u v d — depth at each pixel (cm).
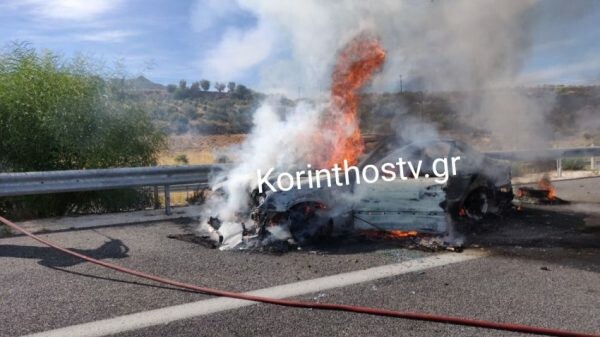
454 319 392
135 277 516
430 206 639
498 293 457
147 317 408
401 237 662
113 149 988
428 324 391
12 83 947
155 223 806
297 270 532
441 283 486
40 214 892
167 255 598
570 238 667
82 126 952
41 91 951
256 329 383
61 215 902
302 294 459
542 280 493
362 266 544
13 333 379
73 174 807
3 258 592
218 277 511
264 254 599
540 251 604
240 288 477
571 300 438
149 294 464
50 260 582
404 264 550
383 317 405
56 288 482
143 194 999
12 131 912
